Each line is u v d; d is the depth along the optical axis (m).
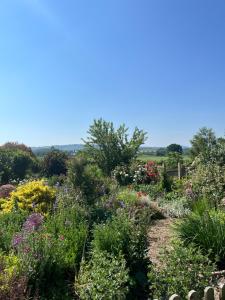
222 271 6.55
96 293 5.37
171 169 24.73
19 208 10.47
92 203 11.42
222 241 7.16
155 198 16.30
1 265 5.53
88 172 12.81
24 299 5.17
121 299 5.40
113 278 5.57
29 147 30.70
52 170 24.67
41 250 6.27
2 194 14.09
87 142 24.94
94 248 7.08
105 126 24.97
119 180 21.67
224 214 9.98
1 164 24.20
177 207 13.22
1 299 4.99
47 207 10.47
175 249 6.07
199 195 13.33
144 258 6.74
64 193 11.56
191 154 31.14
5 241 7.27
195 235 7.40
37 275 5.96
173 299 4.46
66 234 7.52
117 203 11.45
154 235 9.71
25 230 7.32
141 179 21.23
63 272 6.49
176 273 5.57
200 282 5.46
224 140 19.03
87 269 6.46
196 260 5.86
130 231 6.89
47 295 5.82
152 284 5.71
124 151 24.59
